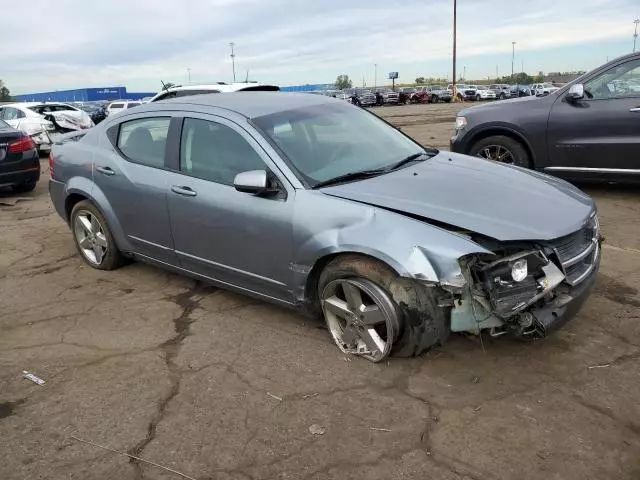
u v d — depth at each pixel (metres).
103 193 4.81
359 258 3.21
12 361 3.62
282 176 3.57
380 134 4.48
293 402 3.06
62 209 5.40
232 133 3.91
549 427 2.76
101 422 2.96
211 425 2.90
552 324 3.06
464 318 3.01
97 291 4.76
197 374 3.39
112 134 4.84
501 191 3.51
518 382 3.14
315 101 4.54
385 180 3.62
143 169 4.43
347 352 3.49
